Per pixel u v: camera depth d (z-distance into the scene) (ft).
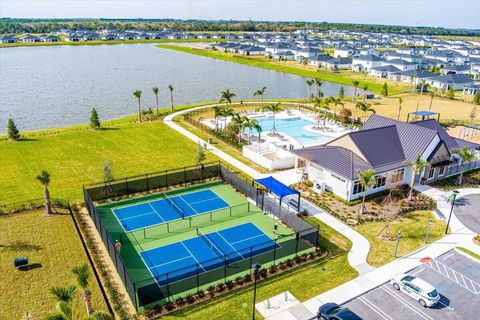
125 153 197.67
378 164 154.10
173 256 113.29
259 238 123.65
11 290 97.40
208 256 113.60
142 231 126.62
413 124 172.55
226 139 218.79
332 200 150.10
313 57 564.71
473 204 149.18
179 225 130.93
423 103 334.65
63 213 137.18
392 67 469.98
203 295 96.37
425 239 123.95
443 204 148.87
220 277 102.73
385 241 122.83
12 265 107.14
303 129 250.98
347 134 161.58
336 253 116.06
